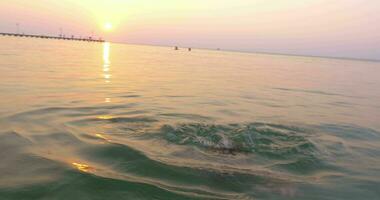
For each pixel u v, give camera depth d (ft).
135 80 84.99
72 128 36.78
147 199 22.07
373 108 66.33
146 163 27.78
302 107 61.41
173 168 27.25
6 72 79.36
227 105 57.62
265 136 38.86
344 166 31.40
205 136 36.81
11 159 27.12
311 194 24.75
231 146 34.27
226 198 22.95
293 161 31.48
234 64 206.69
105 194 22.40
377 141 41.29
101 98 55.83
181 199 22.35
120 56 217.36
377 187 26.84
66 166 26.27
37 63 110.22
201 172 26.99
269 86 92.63
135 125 39.40
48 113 42.60
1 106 44.32
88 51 257.75
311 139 39.27
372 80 142.82
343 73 180.86
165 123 40.88
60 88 62.85
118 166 27.02
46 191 22.30
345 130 45.70
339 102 71.56
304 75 145.28
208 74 118.32
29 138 32.50
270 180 26.61
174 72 117.19
